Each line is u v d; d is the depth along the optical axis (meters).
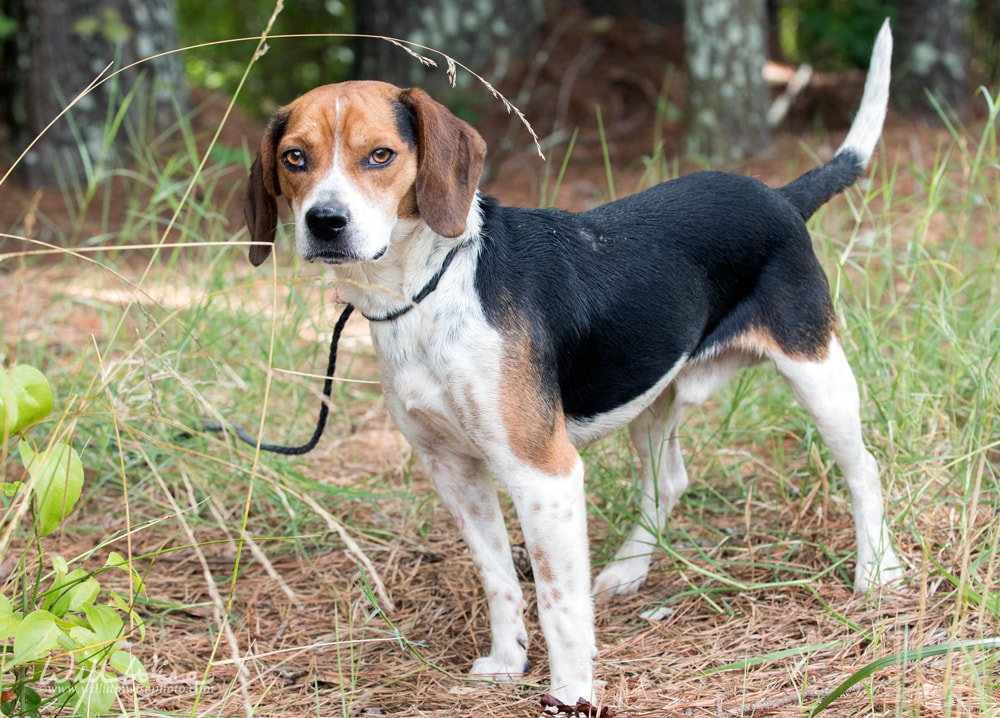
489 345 2.92
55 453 2.46
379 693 3.17
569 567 2.96
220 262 6.10
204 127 9.65
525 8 11.48
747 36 9.33
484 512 3.31
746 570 3.86
